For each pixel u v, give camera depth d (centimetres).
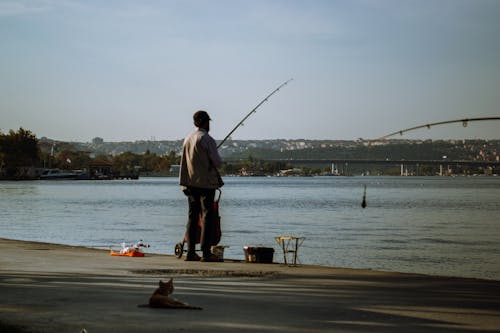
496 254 2644
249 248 1242
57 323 644
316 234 3584
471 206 7275
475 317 700
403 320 681
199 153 1220
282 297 816
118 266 1142
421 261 2419
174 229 3681
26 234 3219
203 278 993
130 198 9075
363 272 1074
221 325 643
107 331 612
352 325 654
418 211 6222
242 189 15450
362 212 5994
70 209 5934
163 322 653
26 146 19875
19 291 839
